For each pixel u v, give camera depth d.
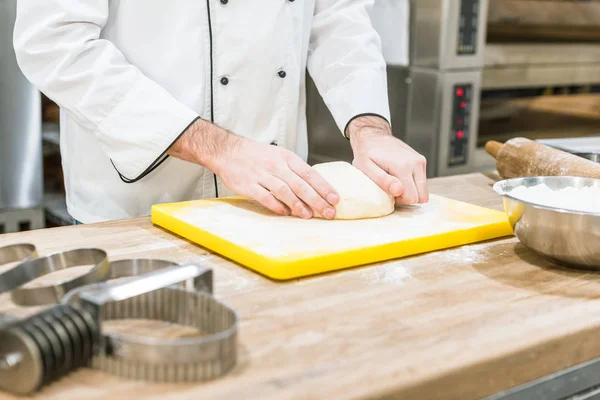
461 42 1.90
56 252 0.83
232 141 1.04
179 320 0.67
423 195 1.07
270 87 1.24
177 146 1.03
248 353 0.62
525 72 2.09
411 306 0.74
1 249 0.79
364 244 0.88
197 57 1.15
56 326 0.55
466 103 1.97
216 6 1.14
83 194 1.24
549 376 0.68
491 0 1.96
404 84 2.01
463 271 0.85
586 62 2.21
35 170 2.17
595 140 1.55
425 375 0.59
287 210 1.01
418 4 1.90
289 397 0.55
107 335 0.57
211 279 0.70
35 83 1.05
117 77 1.03
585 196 0.90
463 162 2.04
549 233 0.83
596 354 0.72
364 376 0.58
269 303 0.74
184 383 0.57
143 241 0.94
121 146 1.04
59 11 1.02
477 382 0.63
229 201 1.09
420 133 2.00
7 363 0.54
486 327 0.69
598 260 0.83
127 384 0.57
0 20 1.99
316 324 0.69
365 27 1.34
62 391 0.55
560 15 2.12
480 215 1.04
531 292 0.79
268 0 1.19
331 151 2.16
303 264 0.81
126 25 1.12
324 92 1.34
